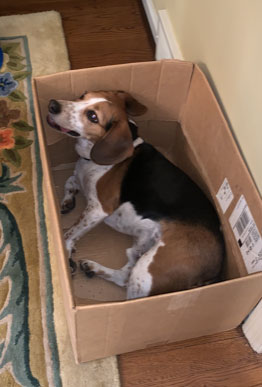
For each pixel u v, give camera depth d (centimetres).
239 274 138
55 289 148
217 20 142
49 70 196
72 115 144
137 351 142
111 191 152
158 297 115
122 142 145
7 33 205
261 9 121
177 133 171
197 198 147
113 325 121
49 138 160
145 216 148
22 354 138
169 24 183
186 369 141
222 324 139
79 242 159
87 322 117
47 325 143
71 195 163
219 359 143
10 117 181
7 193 164
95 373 137
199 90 151
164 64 151
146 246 152
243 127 136
